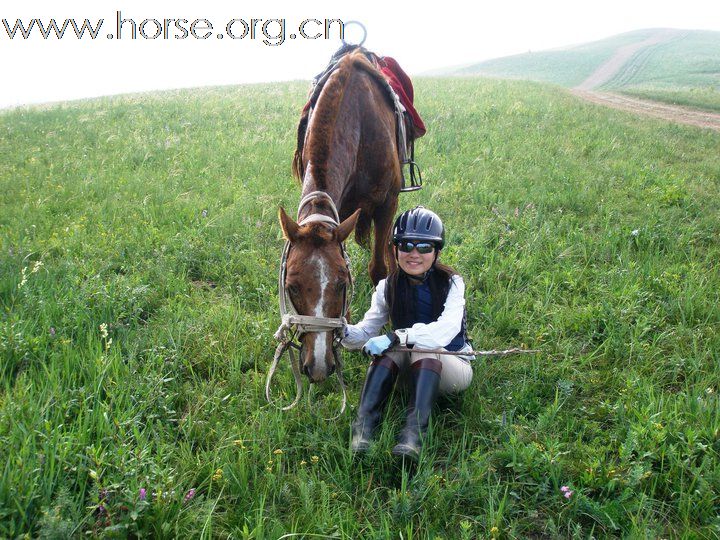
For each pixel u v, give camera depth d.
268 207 6.05
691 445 2.55
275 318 3.75
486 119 12.20
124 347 3.42
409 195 6.56
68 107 14.77
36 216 5.64
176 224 5.58
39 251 4.77
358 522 2.28
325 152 2.74
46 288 4.03
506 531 2.25
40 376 2.93
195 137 10.19
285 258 2.67
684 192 6.61
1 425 2.44
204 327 3.68
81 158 8.43
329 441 2.67
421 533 2.24
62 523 1.96
